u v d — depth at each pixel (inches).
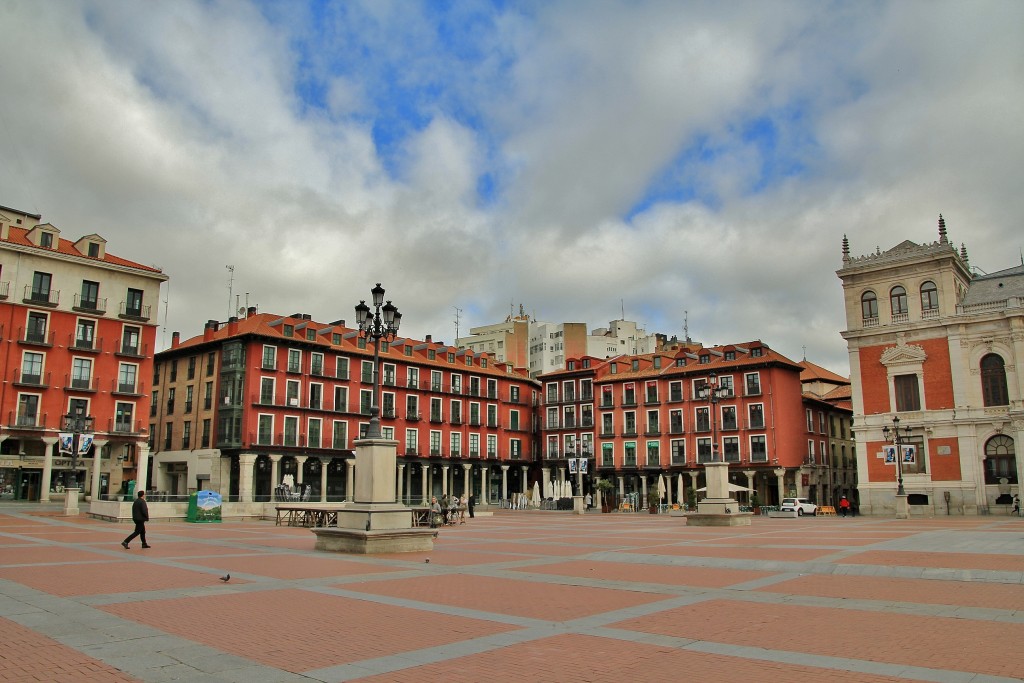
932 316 2105.1
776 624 388.5
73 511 1587.1
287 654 320.2
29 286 2034.9
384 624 384.8
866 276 2237.9
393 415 2886.3
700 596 486.3
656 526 1387.8
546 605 447.2
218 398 2512.3
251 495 2395.4
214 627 374.3
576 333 4559.5
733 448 2733.8
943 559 672.4
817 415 2908.5
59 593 477.7
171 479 2687.0
